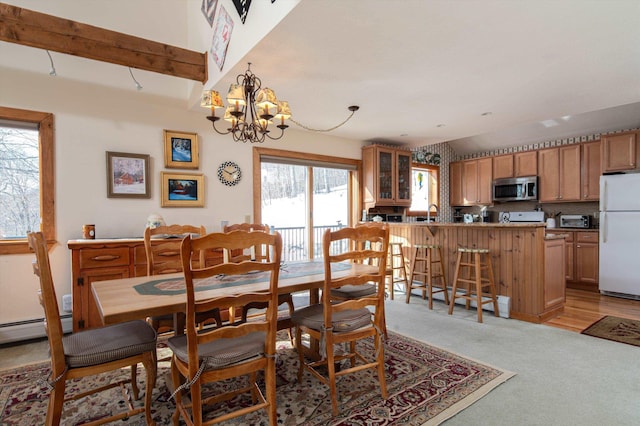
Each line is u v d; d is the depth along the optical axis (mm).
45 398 2016
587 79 2881
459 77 2842
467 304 3828
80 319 2816
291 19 2006
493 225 3670
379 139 5266
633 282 4371
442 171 6750
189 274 1403
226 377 1535
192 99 3584
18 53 2924
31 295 3004
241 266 1516
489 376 2248
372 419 1788
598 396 2006
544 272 3426
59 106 3098
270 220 4641
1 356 2633
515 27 2086
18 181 3033
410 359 2520
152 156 3562
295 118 4070
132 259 3020
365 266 2623
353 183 5371
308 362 2498
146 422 1738
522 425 1731
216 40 2961
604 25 2061
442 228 4344
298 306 4113
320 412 1856
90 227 3055
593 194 5016
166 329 3227
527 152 5746
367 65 2623
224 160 4039
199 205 3824
